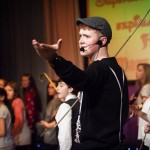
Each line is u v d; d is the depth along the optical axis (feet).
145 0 25.91
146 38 25.84
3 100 19.44
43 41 29.32
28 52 29.89
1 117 18.78
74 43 28.02
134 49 26.12
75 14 27.99
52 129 22.56
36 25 29.53
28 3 29.73
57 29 28.68
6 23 30.35
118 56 26.43
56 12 28.68
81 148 8.71
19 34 30.12
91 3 27.53
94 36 8.80
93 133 8.57
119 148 8.71
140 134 19.31
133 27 26.23
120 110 8.72
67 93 15.30
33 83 27.61
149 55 25.79
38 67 29.53
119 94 8.71
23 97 27.32
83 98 8.71
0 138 18.78
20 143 23.12
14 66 30.35
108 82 8.59
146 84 20.51
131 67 26.11
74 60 27.99
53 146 22.58
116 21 26.73
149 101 17.19
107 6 26.99
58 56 7.91
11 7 30.25
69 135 13.44
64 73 7.84
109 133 8.56
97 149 8.58
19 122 22.99
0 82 24.03
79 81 7.95
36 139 25.48
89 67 8.52
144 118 14.80
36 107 27.25
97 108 8.55
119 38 26.61
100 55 8.90
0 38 30.60
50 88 24.43
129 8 26.35
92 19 8.79
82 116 8.73
